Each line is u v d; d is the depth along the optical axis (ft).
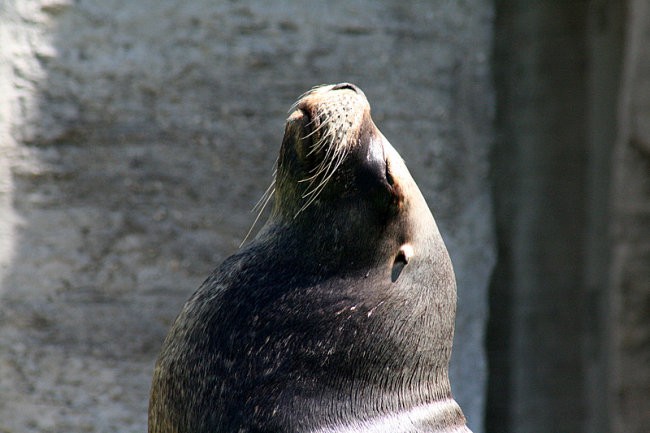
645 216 148.56
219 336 60.95
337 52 132.67
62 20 126.82
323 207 63.26
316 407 59.77
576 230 156.46
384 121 133.49
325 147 62.49
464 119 138.51
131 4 129.08
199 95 128.77
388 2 135.44
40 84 125.18
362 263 63.21
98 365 124.16
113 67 127.44
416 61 135.64
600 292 156.76
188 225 126.93
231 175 128.36
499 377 151.02
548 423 153.28
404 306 63.21
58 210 124.77
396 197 63.62
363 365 61.46
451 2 138.72
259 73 130.41
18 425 122.01
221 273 63.67
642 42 144.66
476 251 138.41
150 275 125.80
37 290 123.75
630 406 151.53
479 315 137.69
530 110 150.30
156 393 63.41
